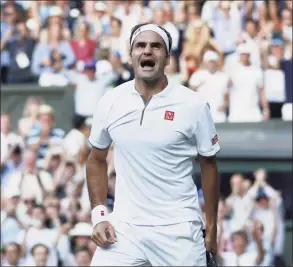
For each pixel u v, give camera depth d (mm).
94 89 24859
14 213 21938
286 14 25094
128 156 8859
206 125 8883
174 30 25125
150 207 8836
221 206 21406
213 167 9094
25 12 26641
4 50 26234
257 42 24359
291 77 23984
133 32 8969
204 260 8977
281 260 22062
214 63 23766
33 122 24266
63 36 25828
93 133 9141
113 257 8930
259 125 23469
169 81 8938
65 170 23078
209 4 25281
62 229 21281
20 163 23578
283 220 22422
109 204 20891
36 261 20969
